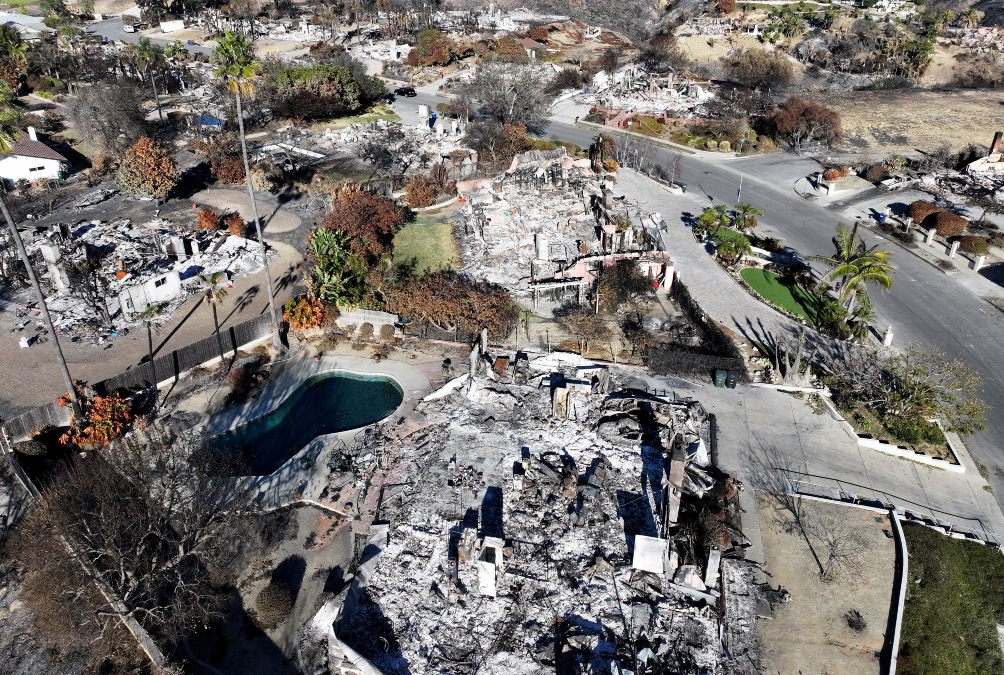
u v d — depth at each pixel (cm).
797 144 11031
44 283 6919
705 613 3781
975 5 17950
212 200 8981
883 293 7012
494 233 7800
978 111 12269
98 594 3659
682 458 4241
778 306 6681
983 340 6253
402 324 6194
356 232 7238
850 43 15800
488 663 3528
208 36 17412
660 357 5762
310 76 11675
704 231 8038
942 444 5050
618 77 14288
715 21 17838
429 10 18938
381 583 3919
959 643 3784
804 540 4228
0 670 3497
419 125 11750
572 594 3856
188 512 3972
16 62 13025
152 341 6112
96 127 9931
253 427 5197
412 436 5003
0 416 5134
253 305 6669
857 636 3681
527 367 5653
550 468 4628
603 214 8025
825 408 5369
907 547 4162
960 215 8538
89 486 3997
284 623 3744
